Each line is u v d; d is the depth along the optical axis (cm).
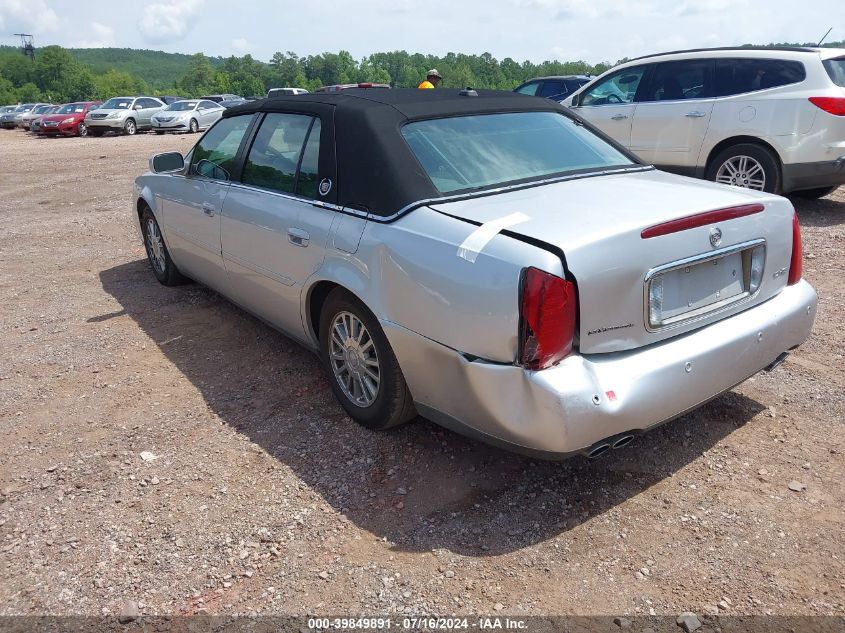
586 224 269
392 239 308
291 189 386
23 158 1852
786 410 364
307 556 274
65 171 1536
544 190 322
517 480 316
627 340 271
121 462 344
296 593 256
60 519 303
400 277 301
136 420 385
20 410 402
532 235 264
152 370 449
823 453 326
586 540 277
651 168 384
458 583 258
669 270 276
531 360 256
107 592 261
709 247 286
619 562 265
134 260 726
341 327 361
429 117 356
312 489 316
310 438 358
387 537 283
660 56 842
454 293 276
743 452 329
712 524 282
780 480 308
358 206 333
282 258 385
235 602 254
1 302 605
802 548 267
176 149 1934
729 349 293
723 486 306
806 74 723
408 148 332
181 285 621
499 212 292
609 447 273
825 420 353
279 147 405
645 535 278
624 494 303
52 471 340
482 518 292
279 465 335
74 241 828
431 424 365
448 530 285
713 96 787
